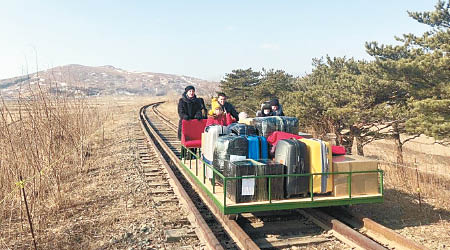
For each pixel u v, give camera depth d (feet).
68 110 33.40
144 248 15.85
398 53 35.65
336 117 37.88
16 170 21.57
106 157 37.96
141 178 28.30
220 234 17.35
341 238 16.62
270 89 59.16
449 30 31.60
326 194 18.22
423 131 30.22
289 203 16.83
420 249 14.44
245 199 16.61
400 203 22.80
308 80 56.75
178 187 24.00
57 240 16.89
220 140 18.80
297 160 17.37
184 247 15.69
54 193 22.52
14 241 16.98
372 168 18.42
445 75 29.99
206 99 84.12
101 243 16.51
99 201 22.93
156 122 79.87
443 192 24.81
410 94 35.81
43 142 25.71
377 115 36.11
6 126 22.67
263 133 20.81
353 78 39.91
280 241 16.55
